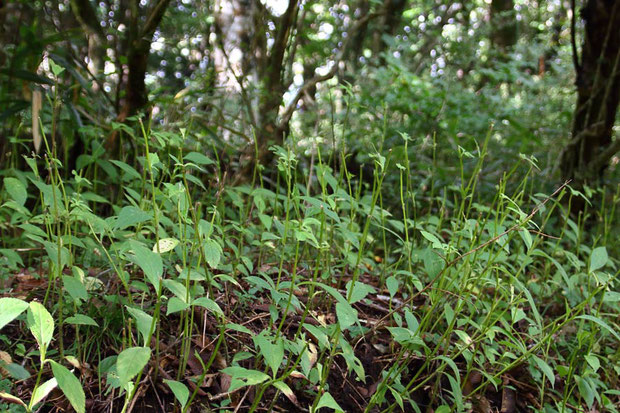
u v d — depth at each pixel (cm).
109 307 179
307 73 650
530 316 256
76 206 168
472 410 196
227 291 196
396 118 573
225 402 162
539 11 934
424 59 768
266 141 351
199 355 175
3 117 265
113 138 307
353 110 535
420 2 957
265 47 418
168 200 212
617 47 394
